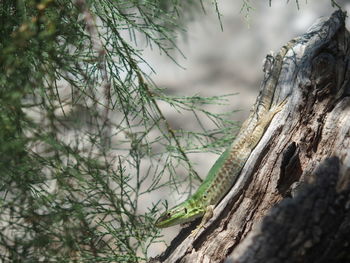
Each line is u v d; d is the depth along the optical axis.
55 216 6.38
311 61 7.33
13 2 7.08
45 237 6.36
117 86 7.72
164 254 7.43
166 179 13.65
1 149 5.97
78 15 7.21
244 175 7.24
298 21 19.84
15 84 6.33
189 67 18.72
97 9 7.49
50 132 6.23
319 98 7.12
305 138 7.04
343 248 5.71
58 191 6.41
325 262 5.70
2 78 6.50
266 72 7.87
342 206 5.71
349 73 7.24
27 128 6.34
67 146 6.30
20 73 6.48
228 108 16.72
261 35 19.72
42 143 6.36
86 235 7.05
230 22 20.03
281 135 7.20
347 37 7.61
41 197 6.44
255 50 19.17
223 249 7.05
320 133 6.96
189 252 7.11
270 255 5.57
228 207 7.20
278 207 5.77
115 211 7.11
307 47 7.52
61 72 7.33
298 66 7.49
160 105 16.66
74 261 6.56
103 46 7.39
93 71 7.31
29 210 6.36
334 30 7.47
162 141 14.12
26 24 6.37
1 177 6.32
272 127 7.28
